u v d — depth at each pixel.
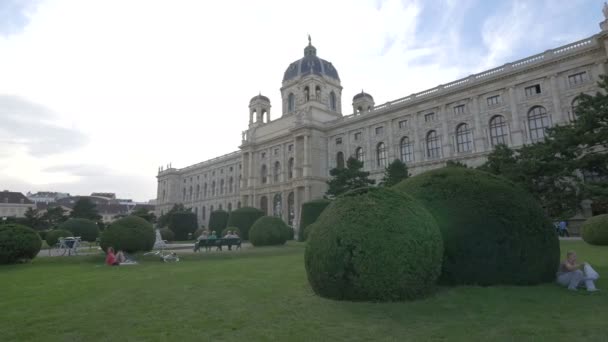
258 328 7.59
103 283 13.58
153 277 14.94
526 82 46.25
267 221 34.78
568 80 42.91
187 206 120.81
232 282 13.11
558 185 33.00
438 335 6.94
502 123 48.50
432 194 12.43
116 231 24.22
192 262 22.19
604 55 39.94
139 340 6.95
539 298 9.58
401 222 9.88
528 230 11.31
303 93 80.44
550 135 32.47
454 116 53.56
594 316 7.94
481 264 11.13
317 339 6.85
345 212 10.39
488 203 11.66
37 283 14.00
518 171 31.61
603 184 29.06
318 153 71.94
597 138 28.30
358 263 9.45
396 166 46.06
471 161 50.41
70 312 9.12
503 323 7.60
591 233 23.05
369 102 81.12
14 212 128.88
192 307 9.46
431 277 9.88
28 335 7.35
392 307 8.88
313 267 10.28
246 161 87.25
